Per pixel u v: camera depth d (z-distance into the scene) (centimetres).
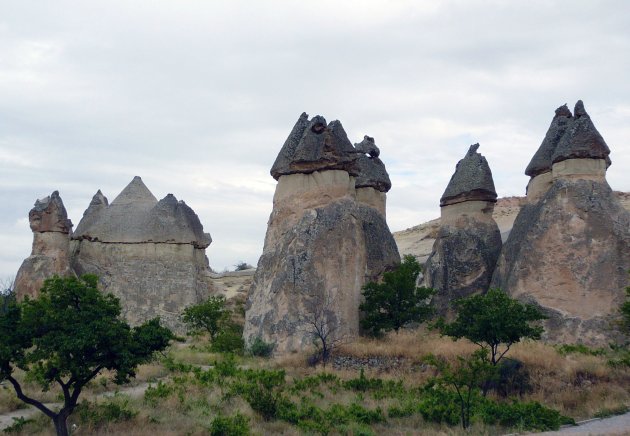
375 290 2511
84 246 3541
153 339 1343
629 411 1568
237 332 2928
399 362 2070
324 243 2530
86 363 1259
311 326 2391
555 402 1659
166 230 3553
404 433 1357
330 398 1672
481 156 3039
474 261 2861
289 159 2725
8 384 1680
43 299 1291
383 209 3066
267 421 1430
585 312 2373
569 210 2514
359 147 3081
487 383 1752
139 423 1331
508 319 1780
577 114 2667
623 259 2420
